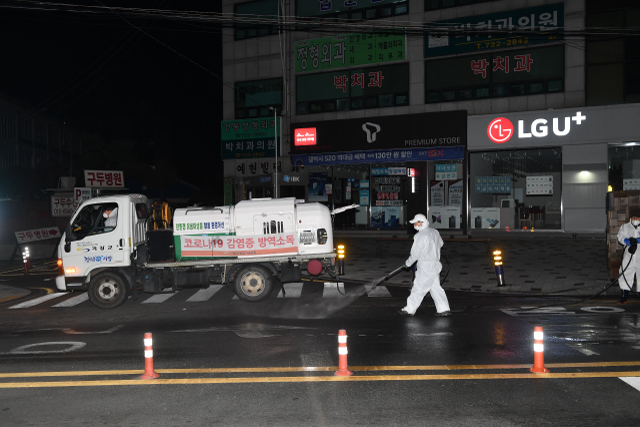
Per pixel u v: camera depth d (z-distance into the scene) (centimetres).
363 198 2650
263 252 1175
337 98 2703
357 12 2634
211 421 512
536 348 646
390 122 2536
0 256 2466
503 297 1200
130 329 945
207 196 5009
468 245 2077
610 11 2136
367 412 527
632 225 1096
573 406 535
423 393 578
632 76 2125
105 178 2575
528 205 2322
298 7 2778
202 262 1167
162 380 639
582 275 1409
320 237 1182
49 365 720
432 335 838
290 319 992
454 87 2447
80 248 1155
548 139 2245
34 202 2761
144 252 1189
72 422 518
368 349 761
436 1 2453
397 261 1777
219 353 757
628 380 611
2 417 535
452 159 2433
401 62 2553
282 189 2803
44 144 4831
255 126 2889
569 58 2219
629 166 2147
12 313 1144
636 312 1002
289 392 588
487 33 1919
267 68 2870
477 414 518
